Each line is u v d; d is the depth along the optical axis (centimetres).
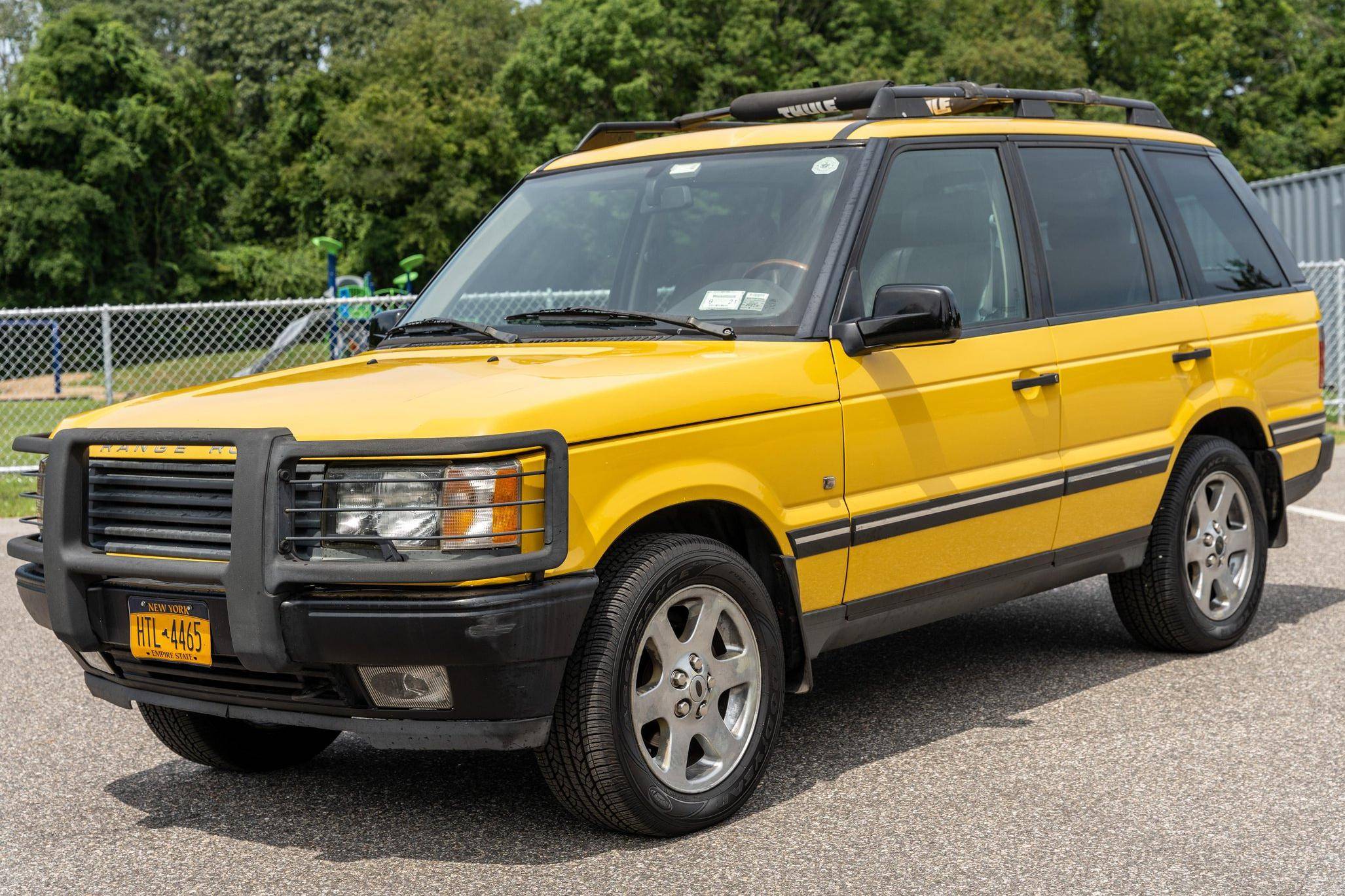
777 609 418
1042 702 509
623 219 481
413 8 7838
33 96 4797
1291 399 618
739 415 392
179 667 371
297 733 461
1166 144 592
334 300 1235
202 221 5712
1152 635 568
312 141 6788
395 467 337
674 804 372
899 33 5153
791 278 432
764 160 470
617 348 420
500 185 5794
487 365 402
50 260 4597
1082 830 377
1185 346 554
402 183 5825
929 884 342
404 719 349
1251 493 587
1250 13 5316
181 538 355
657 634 373
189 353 1912
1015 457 481
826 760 447
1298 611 654
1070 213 526
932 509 448
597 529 354
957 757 445
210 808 420
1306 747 447
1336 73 5106
